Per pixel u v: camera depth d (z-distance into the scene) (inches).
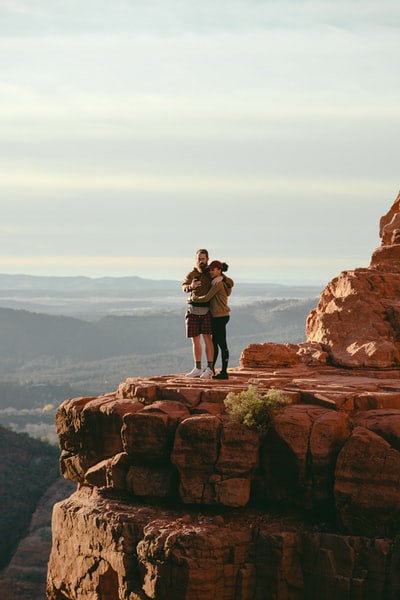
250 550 774.5
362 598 743.1
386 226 1165.1
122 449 858.1
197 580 753.0
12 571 4571.9
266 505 804.0
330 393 824.3
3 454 6176.2
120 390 912.3
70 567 860.0
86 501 864.3
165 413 824.3
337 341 1005.2
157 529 780.6
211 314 938.1
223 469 789.9
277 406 803.4
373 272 1051.9
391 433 767.1
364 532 757.3
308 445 776.9
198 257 948.0
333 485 768.3
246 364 996.6
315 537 764.6
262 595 767.1
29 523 5260.8
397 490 747.4
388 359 957.2
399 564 735.1
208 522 788.0
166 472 823.1
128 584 788.0
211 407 826.2
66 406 901.8
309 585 763.4
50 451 6520.7
